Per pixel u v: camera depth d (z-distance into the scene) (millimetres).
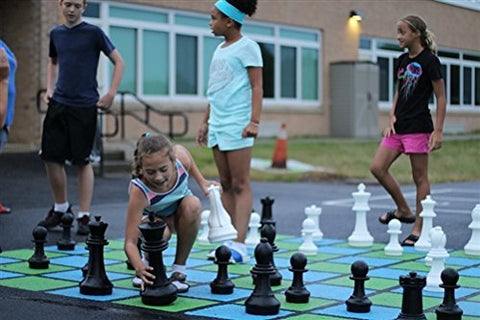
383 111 19656
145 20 16594
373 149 17422
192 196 5062
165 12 16938
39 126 15312
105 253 6457
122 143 14984
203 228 7043
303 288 4832
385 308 4645
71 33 7391
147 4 16516
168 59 17109
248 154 6109
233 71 6094
